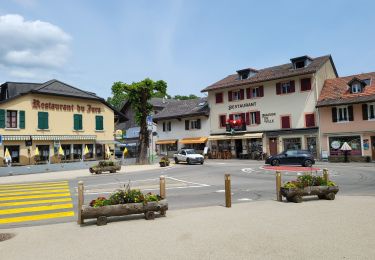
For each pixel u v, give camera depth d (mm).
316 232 7539
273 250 6348
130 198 9672
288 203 11562
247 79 42812
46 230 8695
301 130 37031
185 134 49062
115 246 6969
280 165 29094
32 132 33062
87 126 37625
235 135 42312
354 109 33375
